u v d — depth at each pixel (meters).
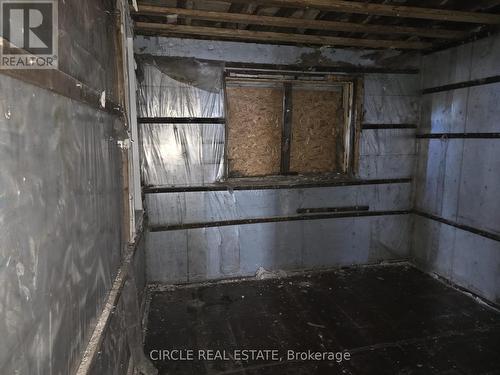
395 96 3.52
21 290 0.73
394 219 3.72
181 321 2.65
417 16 2.40
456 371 2.12
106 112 1.58
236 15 2.39
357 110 3.45
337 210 3.54
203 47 3.00
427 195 3.54
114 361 1.51
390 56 3.44
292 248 3.49
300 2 2.16
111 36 1.82
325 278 3.42
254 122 3.34
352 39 3.03
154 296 3.04
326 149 3.56
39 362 0.81
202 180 3.16
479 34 2.84
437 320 2.67
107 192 1.58
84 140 1.22
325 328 2.57
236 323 2.63
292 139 3.46
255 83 3.28
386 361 2.21
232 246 3.33
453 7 2.46
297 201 3.43
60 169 0.98
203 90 3.05
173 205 3.13
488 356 2.26
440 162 3.35
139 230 2.53
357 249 3.67
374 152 3.56
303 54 3.23
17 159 0.73
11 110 0.71
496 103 2.76
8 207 0.69
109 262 1.60
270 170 3.44
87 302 1.22
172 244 3.18
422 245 3.64
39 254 0.82
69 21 1.09
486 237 2.89
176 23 2.67
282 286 3.24
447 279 3.31
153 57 2.91
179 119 3.03
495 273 2.83
